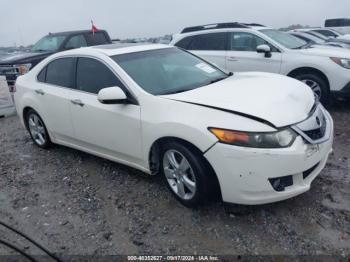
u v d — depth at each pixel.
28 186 4.20
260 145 2.78
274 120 2.85
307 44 7.21
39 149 5.39
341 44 10.62
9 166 4.86
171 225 3.16
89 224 3.30
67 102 4.28
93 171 4.41
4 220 3.51
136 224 3.23
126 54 4.08
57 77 4.59
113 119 3.72
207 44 7.55
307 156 2.90
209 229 3.05
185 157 3.16
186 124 3.04
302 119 2.99
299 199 3.37
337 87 6.01
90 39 11.12
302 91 3.58
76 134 4.36
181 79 3.93
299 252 2.69
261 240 2.86
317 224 2.99
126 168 4.37
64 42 10.49
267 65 6.70
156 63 4.07
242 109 2.96
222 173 2.91
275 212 3.20
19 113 5.38
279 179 2.87
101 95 3.48
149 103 3.42
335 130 5.27
